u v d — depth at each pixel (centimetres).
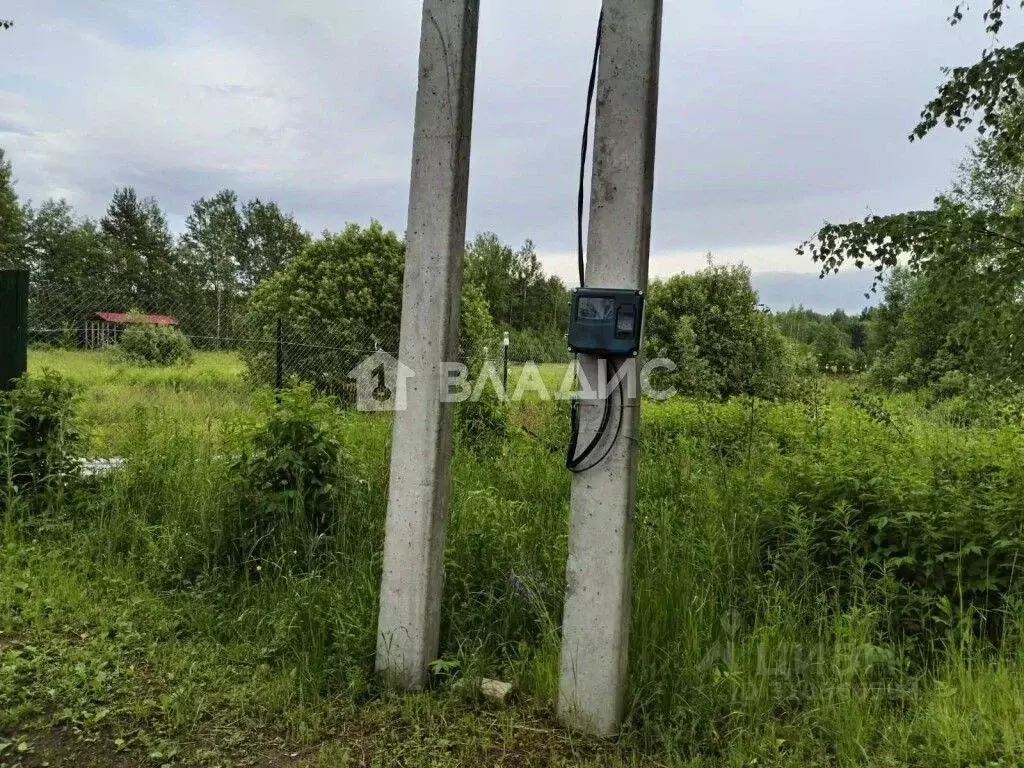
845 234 543
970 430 671
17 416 523
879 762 261
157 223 5806
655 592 353
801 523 404
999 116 513
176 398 987
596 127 271
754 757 264
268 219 5872
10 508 483
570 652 286
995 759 260
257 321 1354
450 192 299
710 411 823
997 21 472
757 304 1490
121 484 525
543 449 686
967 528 377
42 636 350
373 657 329
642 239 270
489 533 427
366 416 772
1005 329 530
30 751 262
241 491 475
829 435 589
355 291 1348
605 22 269
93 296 1076
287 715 290
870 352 2186
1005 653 337
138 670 326
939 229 509
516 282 4681
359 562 408
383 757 265
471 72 304
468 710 300
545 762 264
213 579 425
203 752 265
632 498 281
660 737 276
